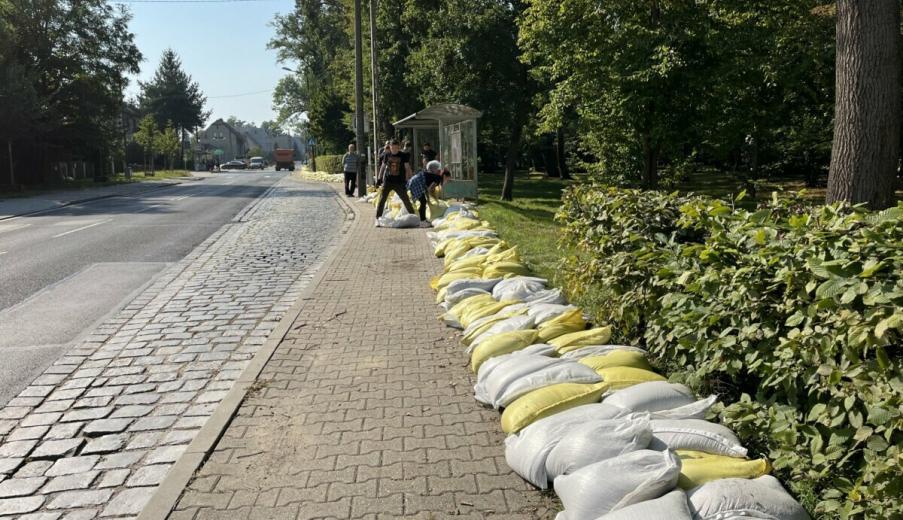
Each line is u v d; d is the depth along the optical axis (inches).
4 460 168.4
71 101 1793.8
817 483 130.3
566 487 128.3
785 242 142.9
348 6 1569.9
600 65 610.2
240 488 146.1
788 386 137.2
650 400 157.3
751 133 740.0
